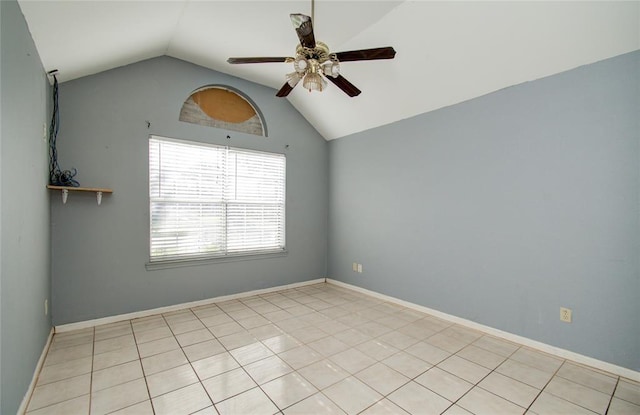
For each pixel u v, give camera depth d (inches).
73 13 73.5
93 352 94.4
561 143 92.3
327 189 188.2
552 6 78.5
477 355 94.3
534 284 98.6
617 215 82.4
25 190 71.4
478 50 97.9
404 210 141.8
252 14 98.4
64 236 109.6
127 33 96.0
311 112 170.2
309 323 120.0
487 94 110.2
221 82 144.9
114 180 119.1
